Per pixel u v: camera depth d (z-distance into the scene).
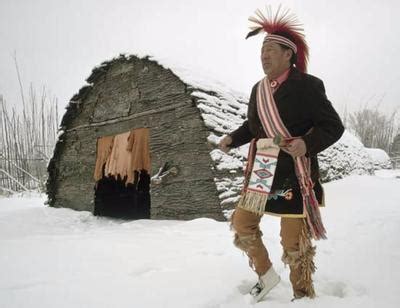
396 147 27.78
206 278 3.02
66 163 10.12
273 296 2.73
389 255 3.73
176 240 4.60
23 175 18.16
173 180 7.08
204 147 6.61
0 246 4.27
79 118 9.64
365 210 6.34
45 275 3.14
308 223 2.47
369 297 2.59
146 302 2.50
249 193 2.61
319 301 2.49
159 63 7.30
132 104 8.12
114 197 9.94
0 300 2.57
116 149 8.52
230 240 4.55
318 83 2.57
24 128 20.62
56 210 9.56
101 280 2.98
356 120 30.44
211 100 7.00
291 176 2.54
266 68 2.67
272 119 2.59
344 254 3.80
